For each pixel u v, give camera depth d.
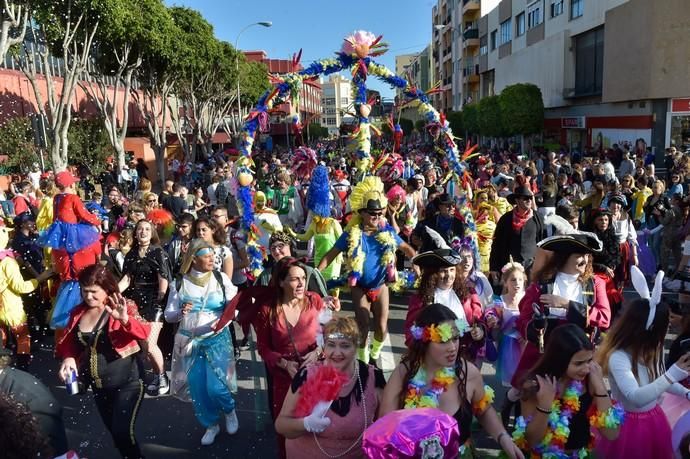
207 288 5.04
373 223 5.84
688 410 3.52
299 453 3.16
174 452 4.86
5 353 3.35
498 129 35.84
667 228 9.59
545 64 37.34
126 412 4.20
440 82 8.48
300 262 4.24
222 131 54.31
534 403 3.26
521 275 4.99
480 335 4.55
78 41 19.62
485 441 4.67
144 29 23.36
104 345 4.12
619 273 7.13
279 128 54.91
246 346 7.28
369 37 8.14
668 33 23.38
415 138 53.16
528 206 6.94
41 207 7.76
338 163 18.72
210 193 14.48
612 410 3.23
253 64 50.47
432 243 5.90
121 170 24.81
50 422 3.29
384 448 2.39
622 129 27.61
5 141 22.33
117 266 7.02
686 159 13.54
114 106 24.44
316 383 2.99
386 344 7.18
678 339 3.96
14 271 6.22
